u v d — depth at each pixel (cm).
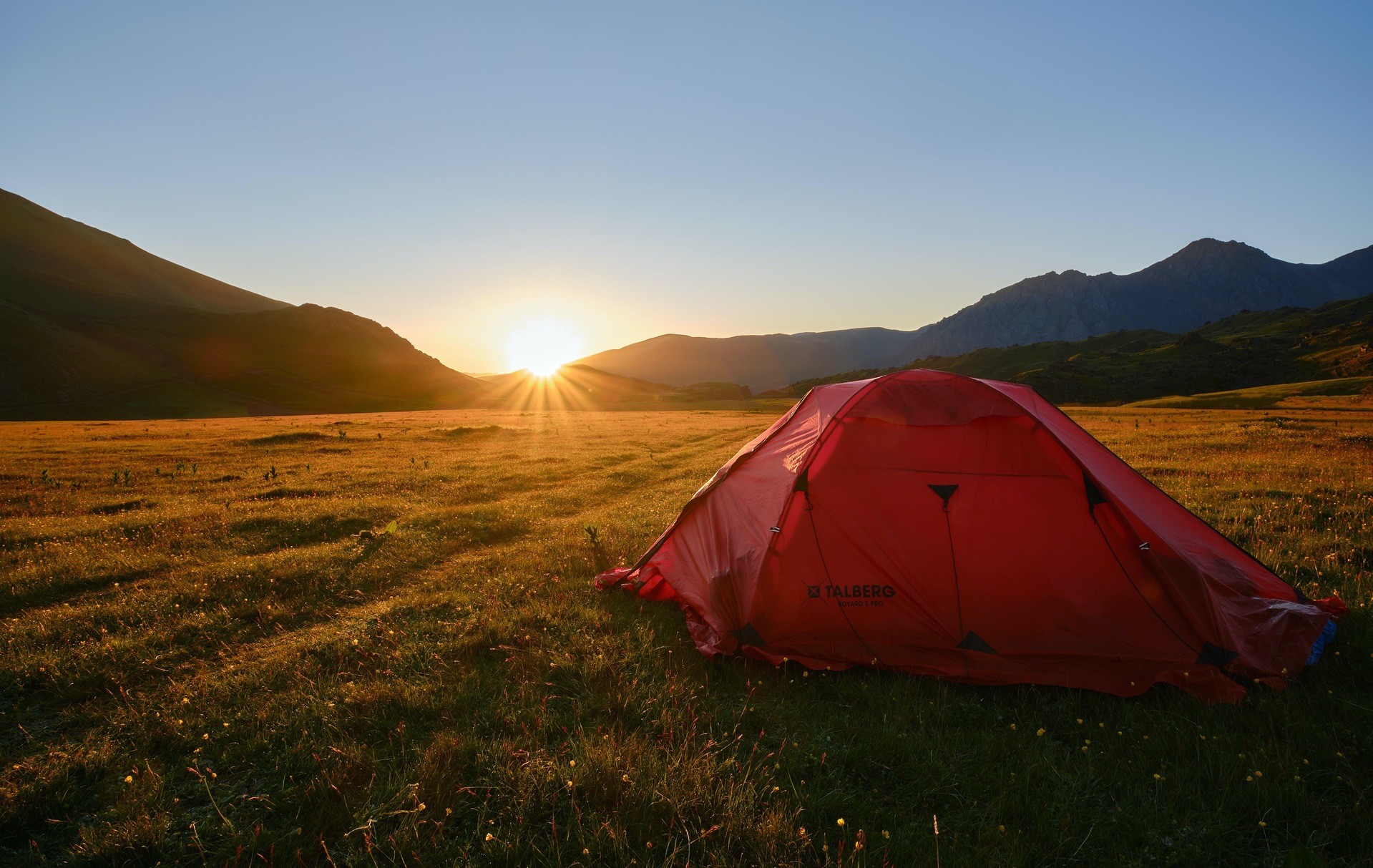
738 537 345
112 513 696
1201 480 626
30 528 564
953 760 233
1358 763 223
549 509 695
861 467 323
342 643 325
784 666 295
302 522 582
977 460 315
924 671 289
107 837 206
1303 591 336
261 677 297
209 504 709
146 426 2328
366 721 259
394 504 682
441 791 219
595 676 287
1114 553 293
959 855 195
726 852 196
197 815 218
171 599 393
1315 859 177
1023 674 280
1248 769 221
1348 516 458
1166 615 282
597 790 218
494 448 1438
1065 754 237
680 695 273
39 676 304
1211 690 260
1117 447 934
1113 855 196
